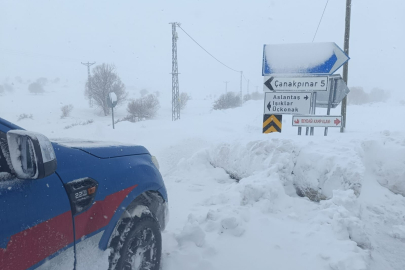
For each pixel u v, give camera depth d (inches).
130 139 550.6
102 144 118.8
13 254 69.7
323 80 334.3
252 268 131.5
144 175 123.8
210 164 283.6
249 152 246.4
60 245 82.3
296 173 227.3
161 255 132.4
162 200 141.3
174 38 1486.2
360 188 196.9
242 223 164.7
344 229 157.0
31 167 71.8
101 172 102.0
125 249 104.9
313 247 145.3
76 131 709.3
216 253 141.4
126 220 110.0
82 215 90.4
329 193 207.6
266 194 195.0
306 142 242.4
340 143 242.1
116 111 1996.8
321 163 216.5
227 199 198.5
